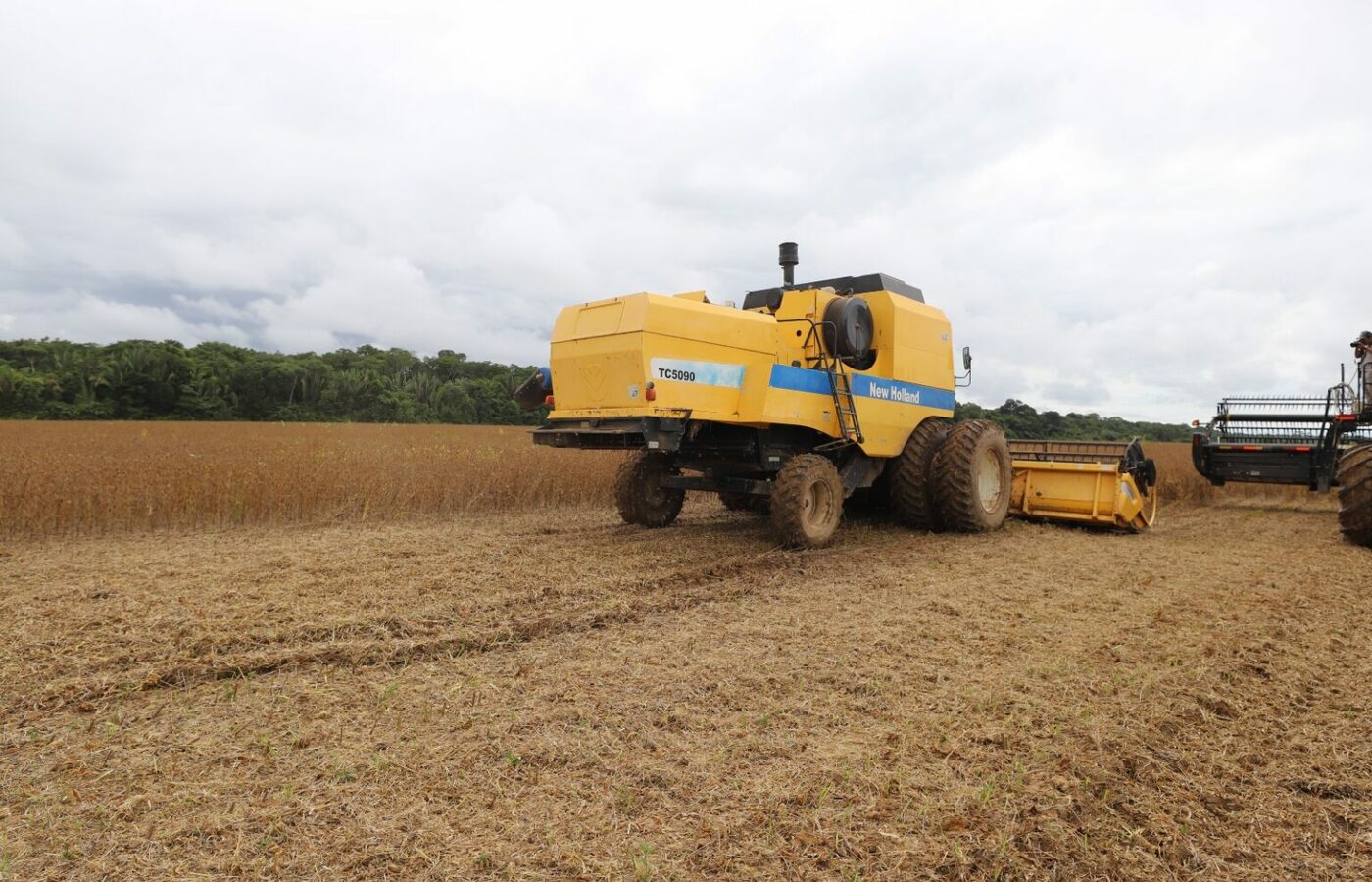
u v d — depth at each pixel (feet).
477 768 9.28
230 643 13.89
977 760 9.64
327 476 32.58
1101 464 30.68
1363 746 10.28
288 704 11.31
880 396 27.07
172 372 200.23
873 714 11.08
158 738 10.11
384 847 7.63
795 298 26.32
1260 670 13.16
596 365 21.84
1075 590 19.16
